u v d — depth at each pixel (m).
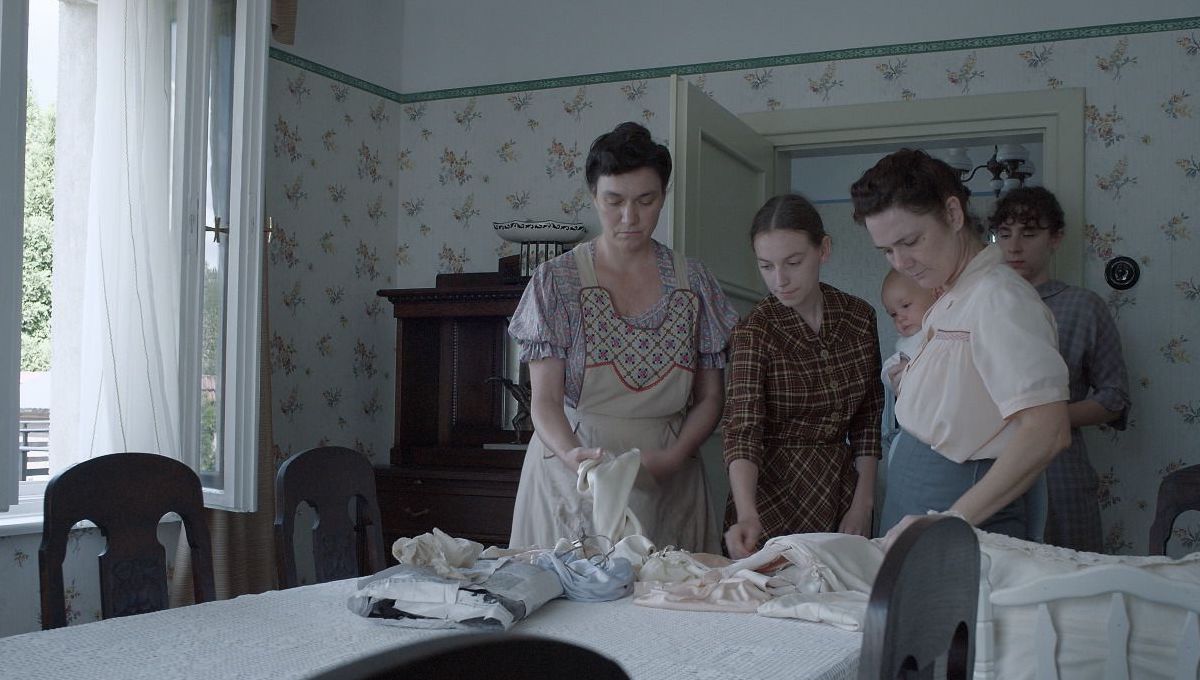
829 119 4.06
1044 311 1.79
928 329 1.93
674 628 1.56
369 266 4.58
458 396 4.47
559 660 0.57
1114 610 1.36
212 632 1.50
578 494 2.38
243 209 3.31
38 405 3.50
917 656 0.90
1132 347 3.71
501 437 4.37
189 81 3.35
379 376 4.63
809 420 2.39
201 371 3.37
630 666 1.33
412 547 1.66
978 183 6.95
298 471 2.16
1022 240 3.22
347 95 4.47
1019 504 1.88
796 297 2.31
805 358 2.37
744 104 4.20
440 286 4.34
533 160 4.53
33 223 3.48
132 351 3.37
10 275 2.75
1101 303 3.19
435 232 4.67
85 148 3.58
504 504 3.96
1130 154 3.74
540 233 4.20
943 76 3.96
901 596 0.86
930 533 0.93
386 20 4.69
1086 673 1.38
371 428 4.58
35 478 3.48
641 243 2.38
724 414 2.49
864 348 2.42
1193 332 3.65
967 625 1.04
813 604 1.60
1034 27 3.86
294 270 4.21
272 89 4.11
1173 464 3.65
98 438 3.41
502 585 1.62
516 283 4.18
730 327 2.49
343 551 2.23
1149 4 3.74
